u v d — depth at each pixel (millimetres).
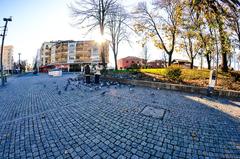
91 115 5805
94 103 7270
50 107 6922
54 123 5203
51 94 9562
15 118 5770
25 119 5637
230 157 3500
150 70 17797
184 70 15391
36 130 4742
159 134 4387
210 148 3805
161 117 5531
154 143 3959
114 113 5953
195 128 4773
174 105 6953
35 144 3994
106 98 8086
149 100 7684
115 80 14391
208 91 8977
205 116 5758
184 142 4023
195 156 3500
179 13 14938
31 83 16672
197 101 7773
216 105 7188
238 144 4004
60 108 6727
